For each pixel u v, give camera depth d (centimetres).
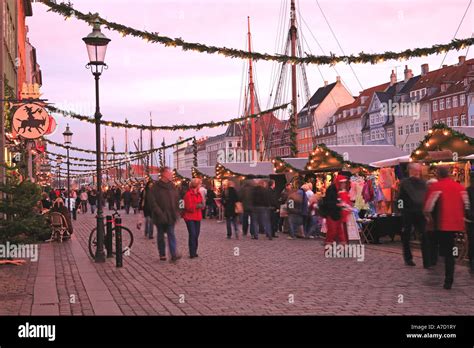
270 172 3844
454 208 1020
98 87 1557
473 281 1114
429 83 8812
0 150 2098
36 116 1942
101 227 1517
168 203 1479
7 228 1468
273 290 1034
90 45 1530
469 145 1941
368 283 1102
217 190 4266
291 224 2189
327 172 2730
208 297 970
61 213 2150
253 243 2005
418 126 8912
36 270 1337
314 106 12031
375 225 1875
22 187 1516
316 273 1247
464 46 1539
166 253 1681
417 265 1355
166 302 928
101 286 1095
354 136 10744
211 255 1625
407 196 1324
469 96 7738
